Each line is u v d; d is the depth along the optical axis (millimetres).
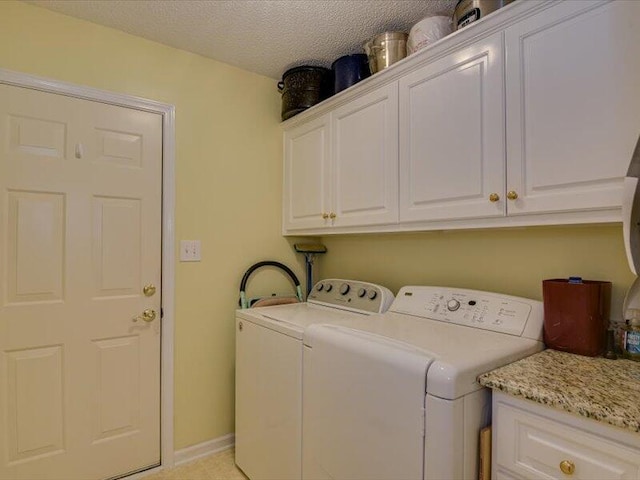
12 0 1589
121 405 1824
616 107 1008
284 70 2240
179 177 1995
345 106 1888
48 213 1656
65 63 1691
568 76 1096
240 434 1918
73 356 1708
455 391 948
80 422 1722
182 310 2000
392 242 2057
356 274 2270
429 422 975
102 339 1779
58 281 1677
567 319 1208
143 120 1893
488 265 1629
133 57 1863
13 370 1583
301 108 2102
